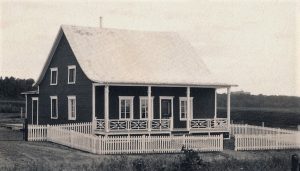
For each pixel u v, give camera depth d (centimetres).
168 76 4312
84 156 3106
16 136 4175
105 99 3859
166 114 4378
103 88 4100
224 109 8356
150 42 4672
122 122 3906
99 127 3900
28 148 3331
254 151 3616
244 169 2555
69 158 2995
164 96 4353
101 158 3030
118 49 4419
